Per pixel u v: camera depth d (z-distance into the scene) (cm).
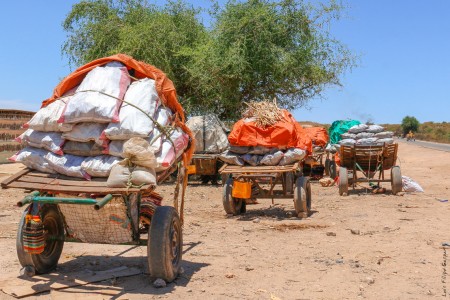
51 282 618
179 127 693
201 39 2486
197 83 2431
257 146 1178
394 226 1027
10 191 1738
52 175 635
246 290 603
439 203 1397
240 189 1140
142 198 693
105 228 644
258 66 2342
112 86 641
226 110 2605
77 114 614
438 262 728
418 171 2692
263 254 792
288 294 587
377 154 1614
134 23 2530
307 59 2428
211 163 2014
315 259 754
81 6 2567
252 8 2342
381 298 571
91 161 619
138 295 579
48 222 663
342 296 579
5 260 751
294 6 2389
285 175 1176
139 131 606
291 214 1205
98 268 705
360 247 833
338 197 1572
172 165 668
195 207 1394
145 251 814
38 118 640
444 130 12650
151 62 2314
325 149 2425
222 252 807
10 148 3178
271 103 1249
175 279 645
